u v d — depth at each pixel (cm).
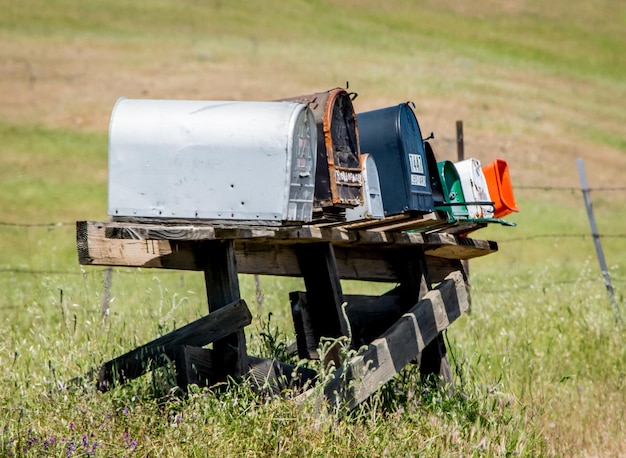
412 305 2066
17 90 11075
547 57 16212
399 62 14338
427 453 1574
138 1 16150
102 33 14100
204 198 1455
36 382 1673
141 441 1345
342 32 16212
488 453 1670
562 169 10050
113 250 1445
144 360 1496
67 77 11781
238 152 1445
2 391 1568
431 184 1934
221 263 1518
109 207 1473
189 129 1462
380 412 1688
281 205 1434
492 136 10775
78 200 7500
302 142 1492
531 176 9650
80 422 1388
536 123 11606
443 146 10219
